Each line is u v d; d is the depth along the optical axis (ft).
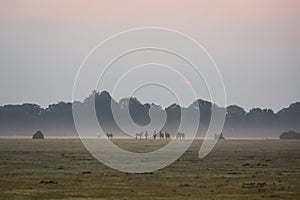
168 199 237.86
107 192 256.52
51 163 408.26
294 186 280.72
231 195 250.37
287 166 395.96
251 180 305.73
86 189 265.34
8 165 385.29
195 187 274.77
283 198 244.22
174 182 294.87
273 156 511.40
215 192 258.78
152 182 294.25
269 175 332.39
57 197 241.96
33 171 344.28
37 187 270.46
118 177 317.01
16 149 606.55
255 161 447.01
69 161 431.43
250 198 242.78
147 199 237.66
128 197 242.58
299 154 545.85
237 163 426.10
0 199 236.22
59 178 306.35
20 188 266.98
